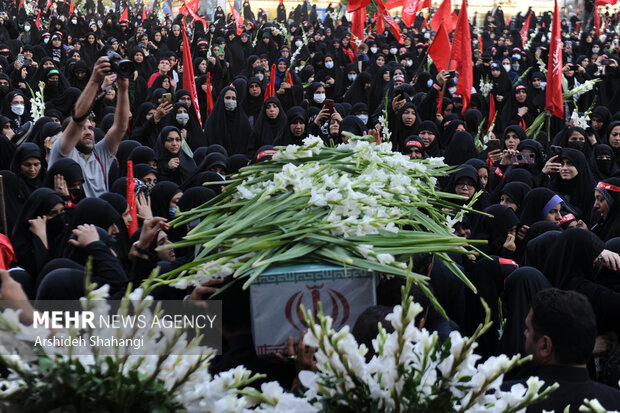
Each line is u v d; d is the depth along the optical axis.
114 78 6.42
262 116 9.29
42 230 4.38
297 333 2.50
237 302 2.73
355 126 8.23
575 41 21.27
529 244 4.46
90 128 5.59
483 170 7.19
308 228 2.70
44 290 3.23
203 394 1.95
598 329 3.79
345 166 3.09
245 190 3.00
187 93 9.48
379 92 13.33
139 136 8.01
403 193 3.00
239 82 11.73
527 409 2.47
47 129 6.93
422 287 2.64
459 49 9.95
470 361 1.95
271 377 2.76
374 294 2.53
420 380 1.93
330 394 2.00
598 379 3.49
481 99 11.73
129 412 1.88
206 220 3.00
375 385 1.96
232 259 2.66
